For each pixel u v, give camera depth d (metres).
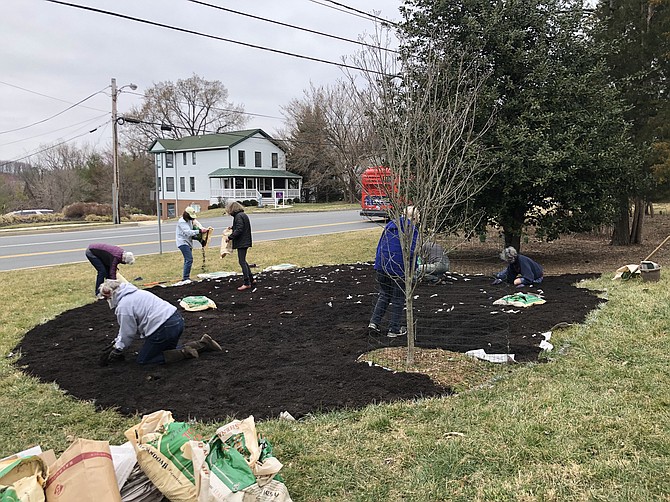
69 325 7.09
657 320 6.18
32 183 61.25
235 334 6.36
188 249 10.37
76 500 2.40
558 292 8.23
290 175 52.50
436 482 3.12
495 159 8.70
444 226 9.56
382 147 5.54
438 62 7.29
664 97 12.73
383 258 5.85
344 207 39.88
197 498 2.60
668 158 11.65
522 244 15.18
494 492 2.99
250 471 2.67
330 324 6.74
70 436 3.83
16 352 5.98
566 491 2.98
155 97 60.78
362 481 3.18
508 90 10.75
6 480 2.44
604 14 13.13
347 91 21.47
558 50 11.09
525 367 4.98
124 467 2.74
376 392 4.48
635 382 4.50
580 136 10.41
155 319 5.30
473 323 6.50
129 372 5.20
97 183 57.56
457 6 10.75
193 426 3.96
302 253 14.23
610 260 11.87
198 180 52.75
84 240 20.47
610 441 3.51
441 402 4.22
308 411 4.17
